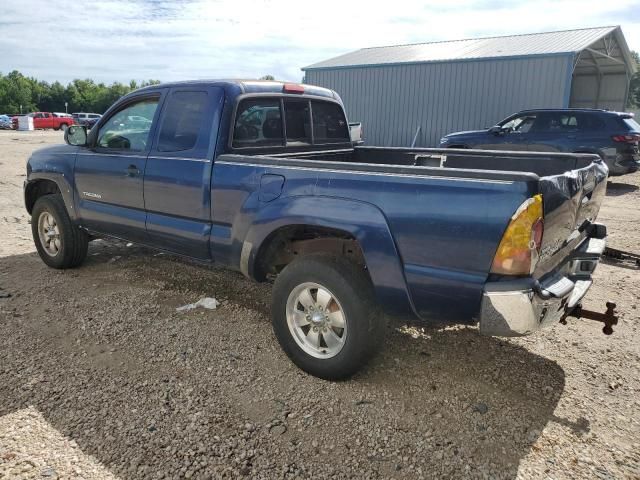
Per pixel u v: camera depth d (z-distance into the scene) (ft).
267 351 12.46
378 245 9.93
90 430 9.39
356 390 10.83
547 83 52.85
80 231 17.44
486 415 10.06
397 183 9.78
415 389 10.91
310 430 9.53
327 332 11.00
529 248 8.64
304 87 15.78
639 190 39.75
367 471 8.55
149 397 10.44
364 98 65.46
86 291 16.08
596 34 57.77
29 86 298.56
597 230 12.40
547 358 12.32
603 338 13.34
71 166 16.63
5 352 12.16
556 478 8.42
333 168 10.64
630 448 9.17
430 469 8.61
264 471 8.49
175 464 8.58
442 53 63.52
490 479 8.40
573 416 10.07
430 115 60.85
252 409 10.12
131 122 15.07
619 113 39.50
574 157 13.10
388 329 13.67
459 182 9.11
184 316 14.34
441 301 9.62
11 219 26.45
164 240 14.29
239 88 13.24
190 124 13.43
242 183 12.05
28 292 15.93
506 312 8.87
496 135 43.52
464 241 9.07
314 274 10.75
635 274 18.53
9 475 8.25
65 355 12.08
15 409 9.97
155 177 13.96
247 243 11.96
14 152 65.21
